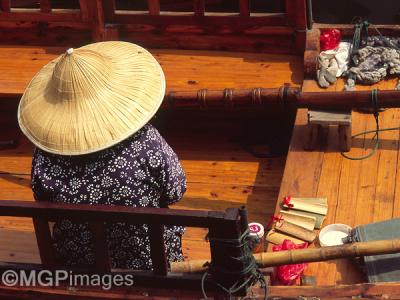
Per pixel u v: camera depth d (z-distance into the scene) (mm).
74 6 10148
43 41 8688
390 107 6719
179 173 5211
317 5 10664
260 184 7551
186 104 7207
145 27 8391
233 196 7469
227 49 8305
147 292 5219
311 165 6953
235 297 5082
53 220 4977
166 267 5059
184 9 9469
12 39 8734
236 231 4676
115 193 4984
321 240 6180
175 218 4703
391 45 7820
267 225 6988
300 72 7898
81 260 5258
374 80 7520
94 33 8461
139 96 5227
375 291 5195
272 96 6922
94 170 4973
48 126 5113
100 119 5062
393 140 7098
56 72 5113
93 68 5121
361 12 10586
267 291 4953
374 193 6609
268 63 8062
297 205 6539
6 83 8109
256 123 8102
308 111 6969
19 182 7918
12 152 8281
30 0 9227
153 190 5102
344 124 6812
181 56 8305
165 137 8203
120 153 4984
